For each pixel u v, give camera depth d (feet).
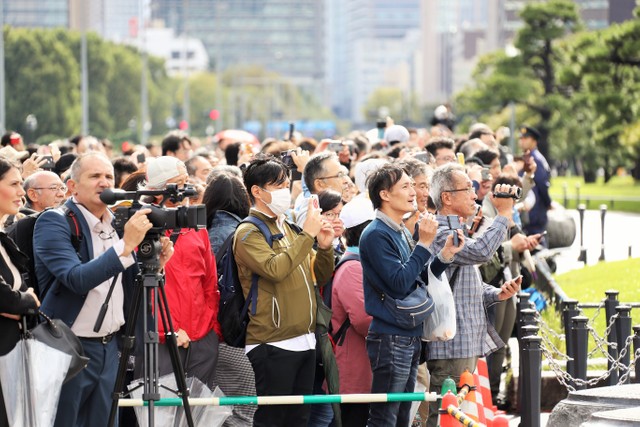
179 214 54.54
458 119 622.13
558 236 148.77
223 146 129.90
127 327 55.72
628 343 76.23
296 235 65.57
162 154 111.86
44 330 54.13
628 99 328.70
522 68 443.73
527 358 67.46
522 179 123.03
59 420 56.39
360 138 124.98
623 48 323.16
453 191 66.33
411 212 68.95
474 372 66.33
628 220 256.52
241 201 70.74
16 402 53.67
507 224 65.41
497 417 55.93
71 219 57.36
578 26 449.89
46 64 636.07
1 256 54.85
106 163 57.93
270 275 61.82
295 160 81.41
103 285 57.41
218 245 69.67
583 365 78.38
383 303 62.44
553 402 86.17
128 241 54.13
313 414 67.97
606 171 484.74
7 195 55.26
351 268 66.90
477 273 67.26
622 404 59.26
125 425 68.18
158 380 58.44
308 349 63.72
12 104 626.64
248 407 69.26
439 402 64.90
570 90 447.42
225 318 64.28
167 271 64.49
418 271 61.31
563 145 506.89
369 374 67.15
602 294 124.77
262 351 62.95
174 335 56.70
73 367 54.39
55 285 56.85
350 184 77.92
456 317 66.18
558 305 109.81
